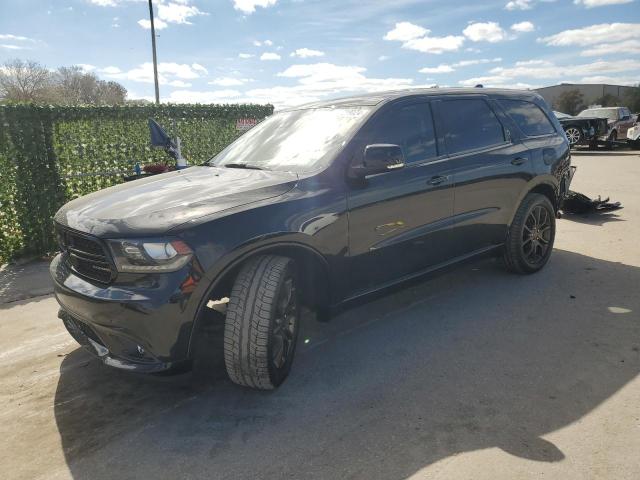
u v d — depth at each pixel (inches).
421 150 152.9
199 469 95.5
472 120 172.7
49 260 251.3
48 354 147.7
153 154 317.1
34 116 249.3
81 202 128.8
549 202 195.8
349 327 156.7
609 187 411.5
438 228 156.2
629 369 124.6
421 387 120.5
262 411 113.3
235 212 110.1
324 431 105.2
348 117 145.5
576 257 218.5
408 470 92.6
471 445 98.6
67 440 106.3
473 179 164.9
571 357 131.8
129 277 104.0
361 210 132.5
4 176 244.7
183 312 103.1
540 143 194.2
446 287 186.9
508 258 190.7
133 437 106.2
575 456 94.4
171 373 107.1
